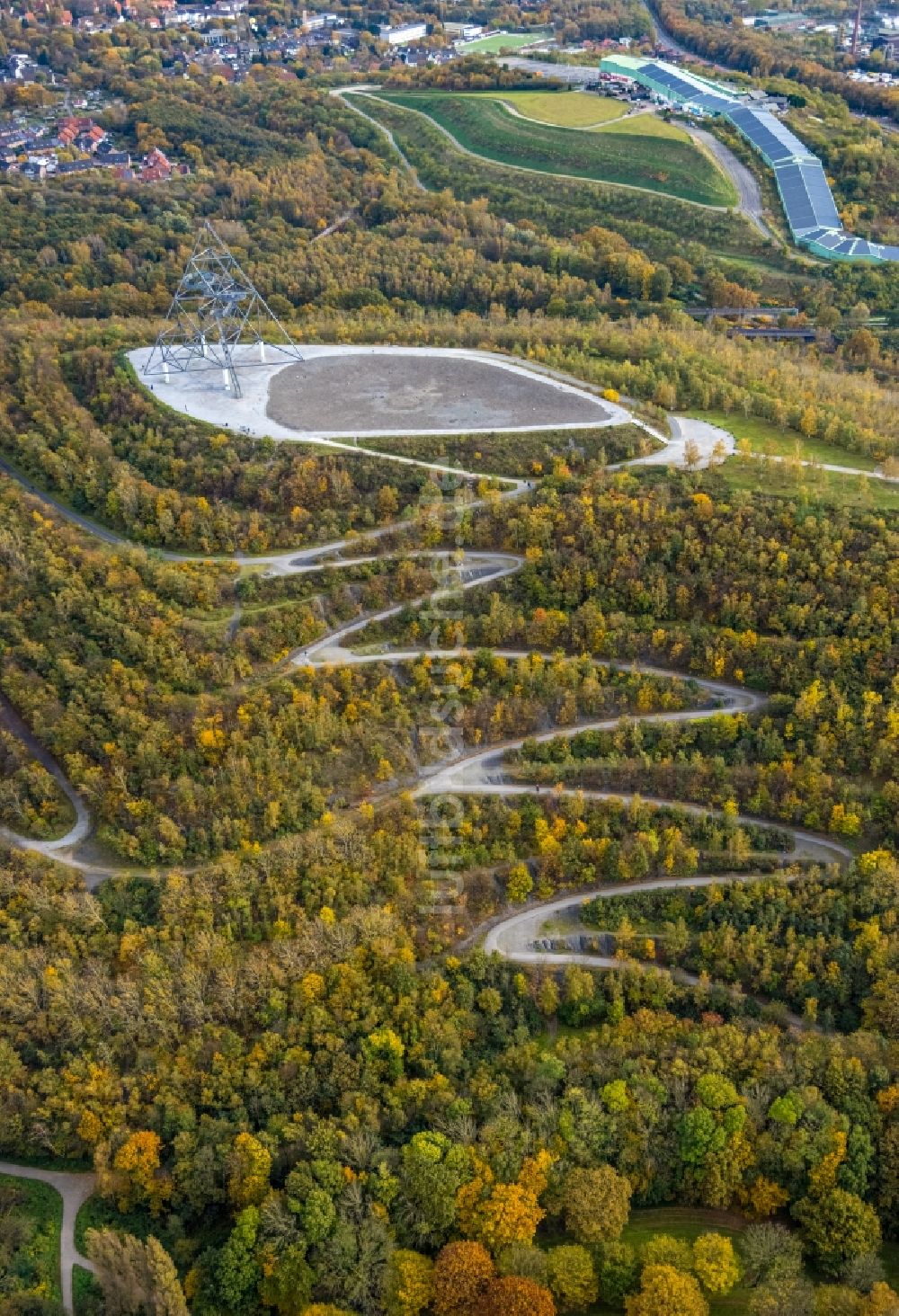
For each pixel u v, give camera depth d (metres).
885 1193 133.00
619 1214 129.62
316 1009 149.00
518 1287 121.88
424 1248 131.50
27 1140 141.25
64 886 165.38
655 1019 152.88
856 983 158.12
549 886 171.62
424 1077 146.00
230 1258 125.94
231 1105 141.38
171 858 170.62
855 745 180.88
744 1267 127.19
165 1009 149.38
